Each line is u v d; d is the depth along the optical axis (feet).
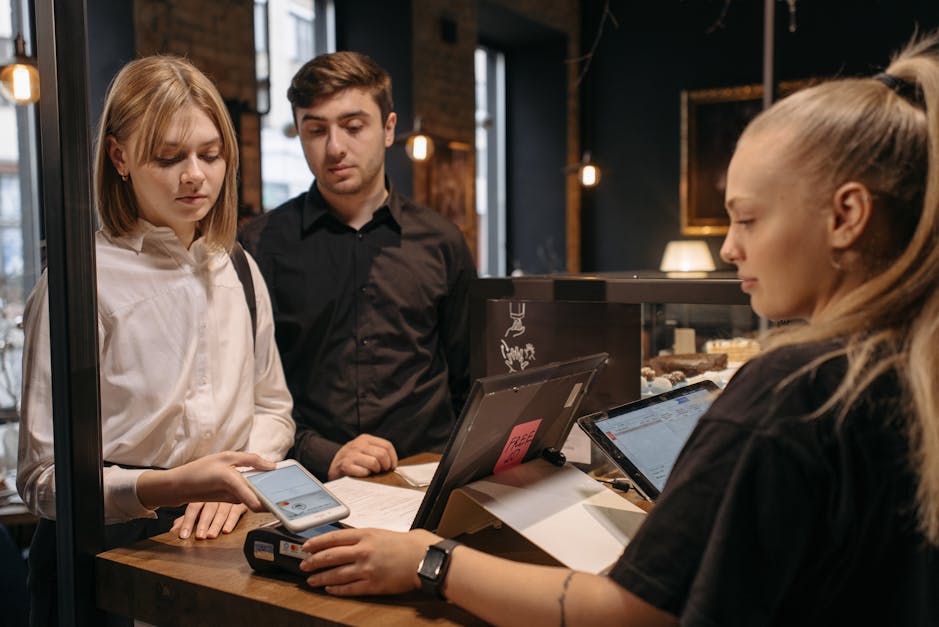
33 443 4.23
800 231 2.63
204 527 4.17
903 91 2.58
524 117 27.63
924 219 2.47
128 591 3.75
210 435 4.86
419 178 21.17
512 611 2.89
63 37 3.57
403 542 3.31
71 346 3.67
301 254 7.07
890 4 22.48
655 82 26.32
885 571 2.54
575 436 5.17
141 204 4.68
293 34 19.27
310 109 6.62
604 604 2.70
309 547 3.43
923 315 2.49
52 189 3.61
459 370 7.54
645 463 4.02
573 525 3.72
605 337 5.28
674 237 26.37
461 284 7.42
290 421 5.76
